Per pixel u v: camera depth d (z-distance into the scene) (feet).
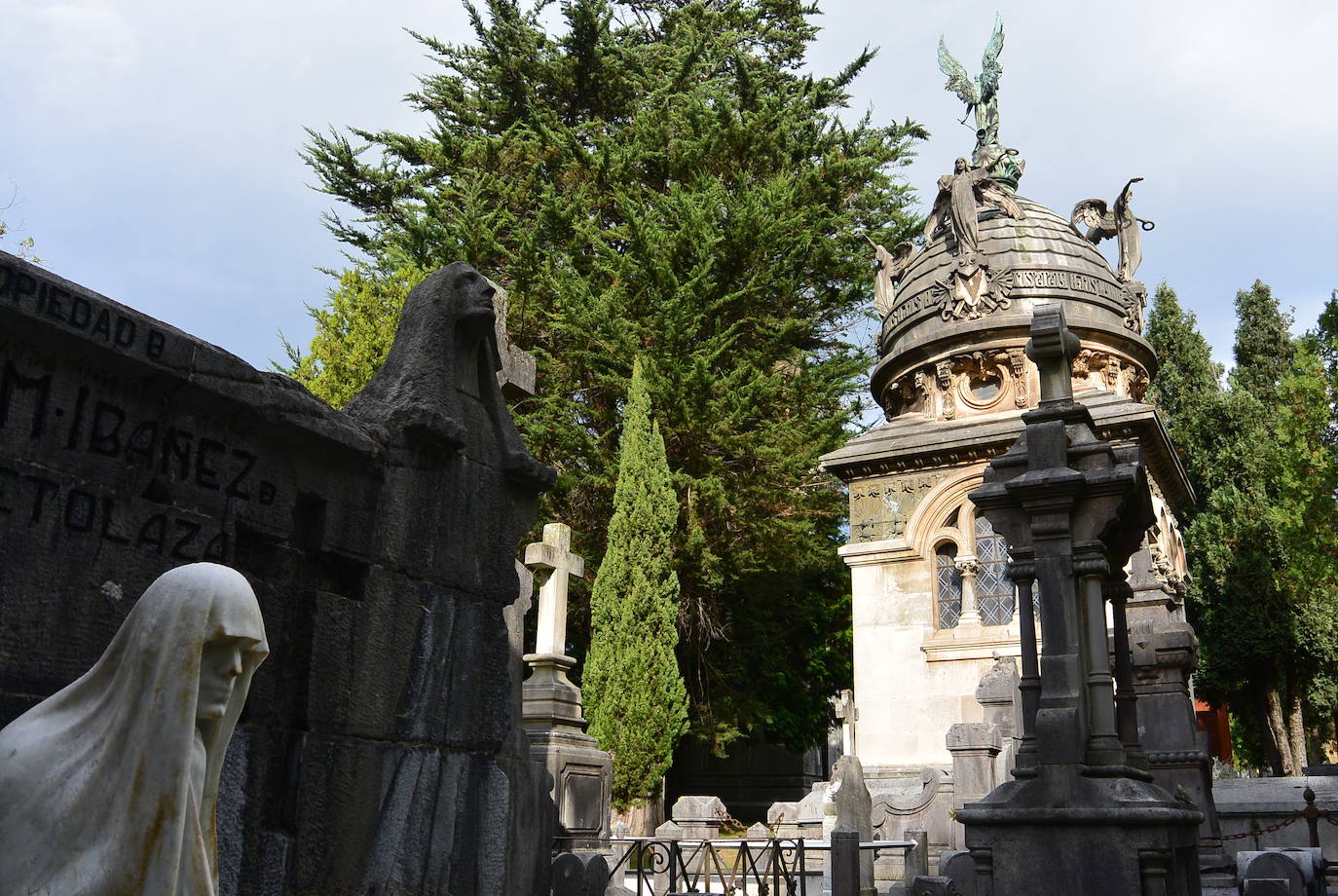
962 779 58.65
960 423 83.10
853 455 83.71
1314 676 107.86
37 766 9.11
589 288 88.22
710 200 92.38
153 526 15.81
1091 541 30.17
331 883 18.13
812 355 105.19
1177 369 134.51
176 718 8.96
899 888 46.11
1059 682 29.40
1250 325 139.74
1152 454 80.12
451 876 20.86
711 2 133.18
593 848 49.19
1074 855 27.45
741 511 87.81
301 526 18.99
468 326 22.98
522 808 27.45
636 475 80.74
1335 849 55.16
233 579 9.55
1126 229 96.53
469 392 23.25
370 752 19.34
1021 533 31.24
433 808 20.62
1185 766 49.29
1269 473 109.70
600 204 101.14
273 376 17.87
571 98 111.96
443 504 21.95
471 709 22.03
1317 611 104.17
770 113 102.47
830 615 103.09
